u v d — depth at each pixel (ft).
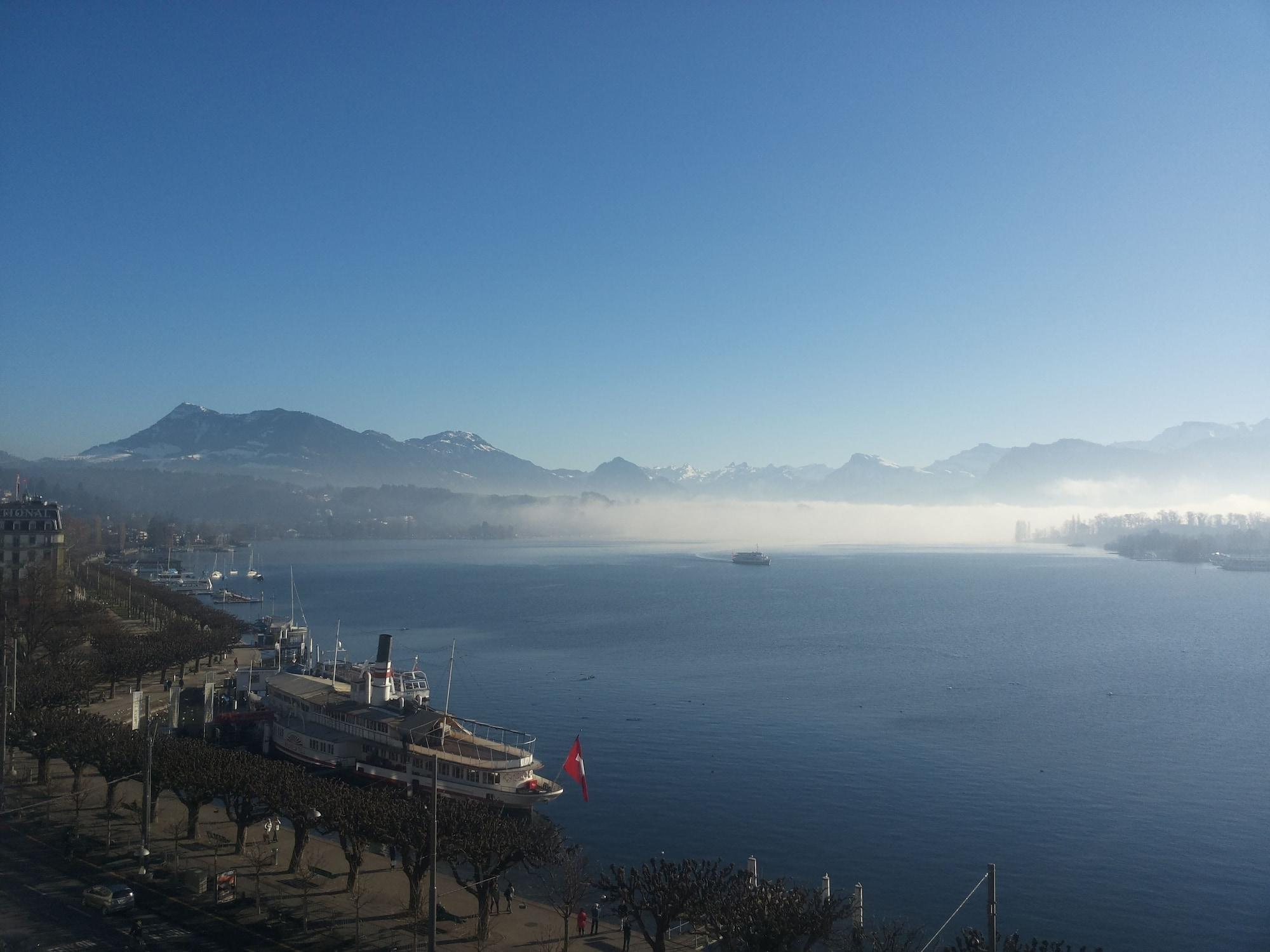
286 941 262.47
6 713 418.92
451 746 479.00
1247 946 323.78
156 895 290.56
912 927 330.13
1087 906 354.13
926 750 578.66
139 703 464.65
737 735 619.67
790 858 397.80
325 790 338.34
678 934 301.84
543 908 321.93
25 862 312.91
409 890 315.17
